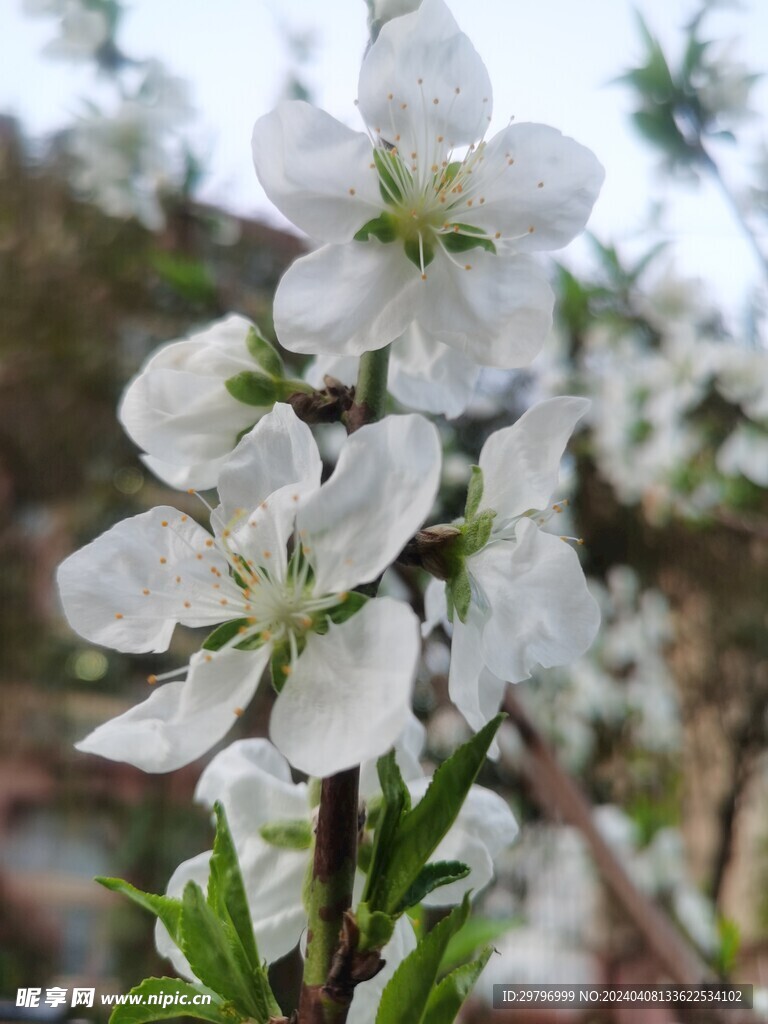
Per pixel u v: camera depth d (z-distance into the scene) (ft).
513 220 0.31
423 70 0.32
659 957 0.64
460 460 0.85
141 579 0.28
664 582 0.98
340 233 0.30
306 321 0.30
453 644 0.28
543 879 0.83
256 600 0.26
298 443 0.27
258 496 0.27
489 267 0.31
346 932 0.22
